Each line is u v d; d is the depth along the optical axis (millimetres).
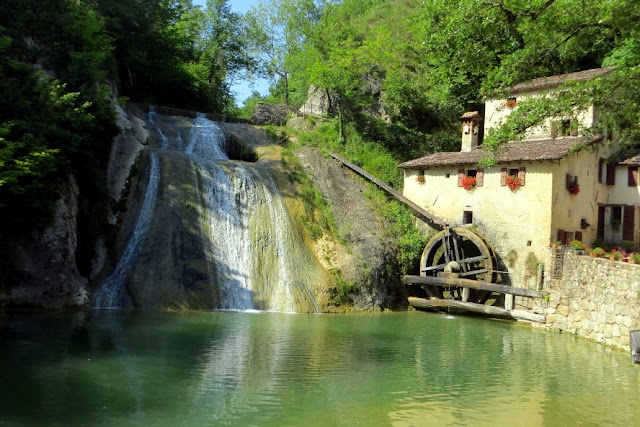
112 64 31188
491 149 16547
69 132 20391
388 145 38344
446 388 13312
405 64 46625
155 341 16062
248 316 21688
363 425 10445
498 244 27703
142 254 23109
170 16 39688
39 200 19312
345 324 21641
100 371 12688
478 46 15750
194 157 28266
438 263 29625
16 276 19328
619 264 19391
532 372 15305
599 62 35406
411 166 32188
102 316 19375
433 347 18266
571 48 16812
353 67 39062
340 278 26172
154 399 11094
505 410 11758
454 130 42562
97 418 9875
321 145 36062
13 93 19156
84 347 14727
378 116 42562
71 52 24484
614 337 19328
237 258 25172
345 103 39719
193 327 18547
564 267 23234
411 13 51594
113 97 29016
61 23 25391
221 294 23500
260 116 40375
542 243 25969
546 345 19438
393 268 28391
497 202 28016
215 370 13445
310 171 32062
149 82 39844
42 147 17984
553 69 35281
